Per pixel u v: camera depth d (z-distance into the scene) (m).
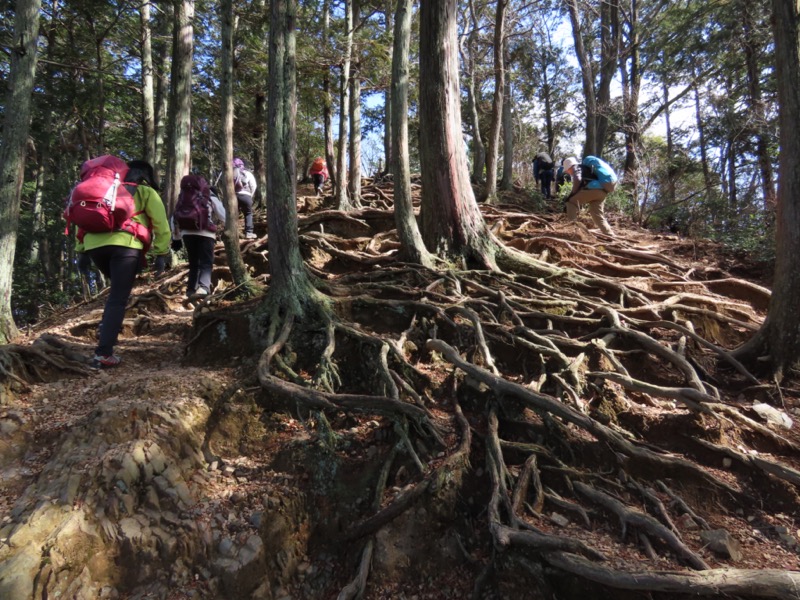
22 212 18.27
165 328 5.83
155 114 12.81
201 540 3.10
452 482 3.38
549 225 8.66
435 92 5.88
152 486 3.21
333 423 4.02
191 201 5.60
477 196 12.11
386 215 8.40
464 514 3.35
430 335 4.70
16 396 4.02
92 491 3.04
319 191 13.43
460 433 3.74
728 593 2.49
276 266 4.76
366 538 3.27
